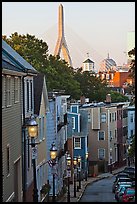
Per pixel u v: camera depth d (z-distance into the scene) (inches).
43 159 2217.0
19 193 1684.3
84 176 3949.3
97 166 4365.2
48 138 2458.2
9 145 1515.7
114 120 4813.0
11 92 1566.2
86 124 4133.9
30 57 3841.0
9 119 1526.8
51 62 4416.8
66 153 3164.4
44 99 2224.4
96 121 4579.2
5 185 1432.1
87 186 3452.3
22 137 1749.5
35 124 1212.5
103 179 4050.2
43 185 2178.9
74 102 4431.6
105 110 4611.2
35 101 2084.2
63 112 3083.2
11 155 1551.4
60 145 2834.6
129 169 3506.4
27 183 1813.5
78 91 4719.5
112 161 4717.0
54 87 4052.7
